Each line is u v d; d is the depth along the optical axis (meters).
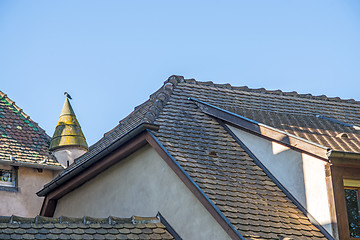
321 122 18.42
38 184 26.34
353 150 15.57
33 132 27.67
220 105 18.89
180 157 15.57
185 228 14.98
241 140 17.41
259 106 19.52
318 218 15.32
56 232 14.09
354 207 15.46
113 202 17.42
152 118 17.12
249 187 15.59
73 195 19.17
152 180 16.23
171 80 20.16
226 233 13.98
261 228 14.10
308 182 15.71
